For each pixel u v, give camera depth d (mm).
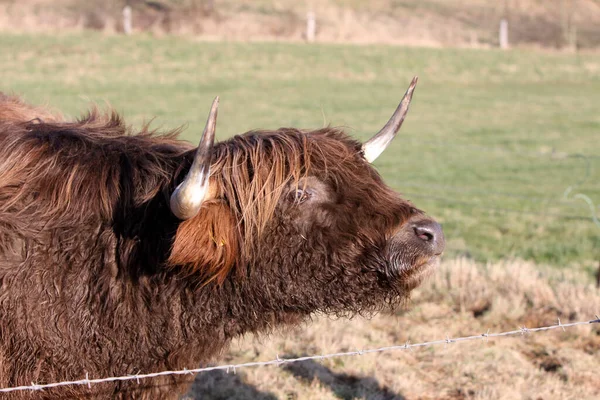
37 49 31016
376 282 3561
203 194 3070
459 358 6066
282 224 3484
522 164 17359
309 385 5656
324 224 3488
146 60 31375
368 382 5652
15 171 3629
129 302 3551
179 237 3195
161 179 3604
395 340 6414
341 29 39938
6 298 3414
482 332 6602
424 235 3525
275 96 26359
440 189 14508
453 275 7500
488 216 12312
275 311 3678
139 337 3590
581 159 18141
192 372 3762
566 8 53250
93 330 3527
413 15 47562
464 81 32406
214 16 39500
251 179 3420
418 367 5957
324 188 3498
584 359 6074
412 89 3662
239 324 3703
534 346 6383
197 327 3637
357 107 24844
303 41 37625
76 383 3438
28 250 3480
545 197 14023
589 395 5496
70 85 25734
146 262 3559
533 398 5441
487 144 19734
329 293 3570
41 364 3488
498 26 47938
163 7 40469
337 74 31734
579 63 37406
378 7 48125
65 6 39938
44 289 3465
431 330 6582
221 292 3570
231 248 3316
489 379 5742
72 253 3527
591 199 13914
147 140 3965
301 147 3490
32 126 4008
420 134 20844
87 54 31219
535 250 10047
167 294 3561
